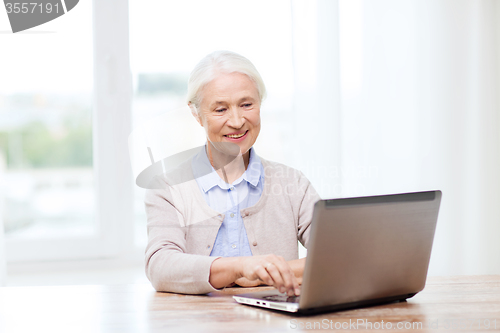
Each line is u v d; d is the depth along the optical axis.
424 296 0.94
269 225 1.36
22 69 2.02
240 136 1.32
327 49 2.05
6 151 2.01
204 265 0.98
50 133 2.05
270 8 2.13
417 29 2.14
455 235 2.20
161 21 2.11
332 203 0.73
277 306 0.82
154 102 2.12
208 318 0.79
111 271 2.04
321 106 2.05
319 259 0.74
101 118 2.08
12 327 0.76
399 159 2.13
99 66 2.07
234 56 1.30
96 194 2.08
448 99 2.15
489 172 2.19
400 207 0.80
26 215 2.03
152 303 0.91
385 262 0.81
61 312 0.85
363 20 2.11
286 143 2.11
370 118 2.11
